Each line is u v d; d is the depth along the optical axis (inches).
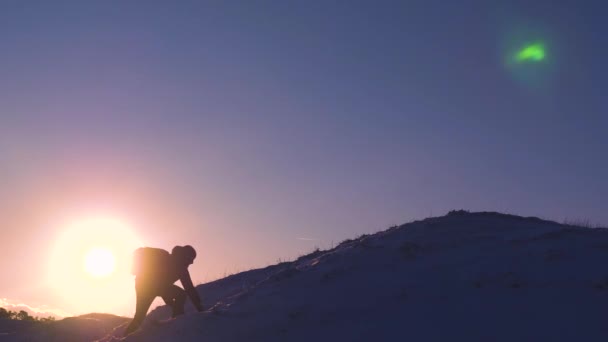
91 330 598.5
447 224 515.8
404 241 480.4
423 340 322.0
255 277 608.7
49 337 573.6
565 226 502.0
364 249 476.1
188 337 374.0
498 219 538.6
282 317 386.0
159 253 441.1
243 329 378.0
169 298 441.7
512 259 410.9
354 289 405.7
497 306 345.4
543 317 323.0
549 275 374.9
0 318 714.8
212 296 578.2
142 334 386.9
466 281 387.5
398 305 374.0
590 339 293.3
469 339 314.7
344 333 350.6
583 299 335.3
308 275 447.5
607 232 459.2
